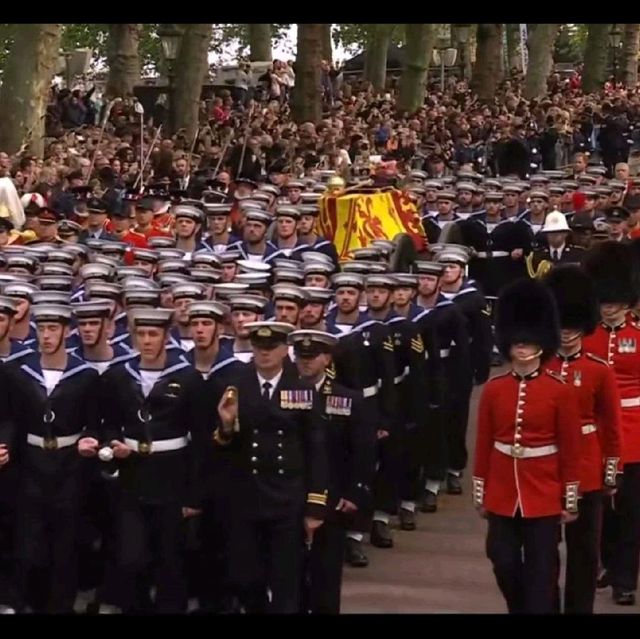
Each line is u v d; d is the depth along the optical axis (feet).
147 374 153.38
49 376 154.51
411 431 196.65
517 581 143.54
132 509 151.33
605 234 278.26
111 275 206.90
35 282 197.88
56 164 362.53
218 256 220.23
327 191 282.36
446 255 221.66
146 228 281.74
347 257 257.75
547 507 141.59
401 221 270.26
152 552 151.94
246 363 154.20
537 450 142.20
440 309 212.84
